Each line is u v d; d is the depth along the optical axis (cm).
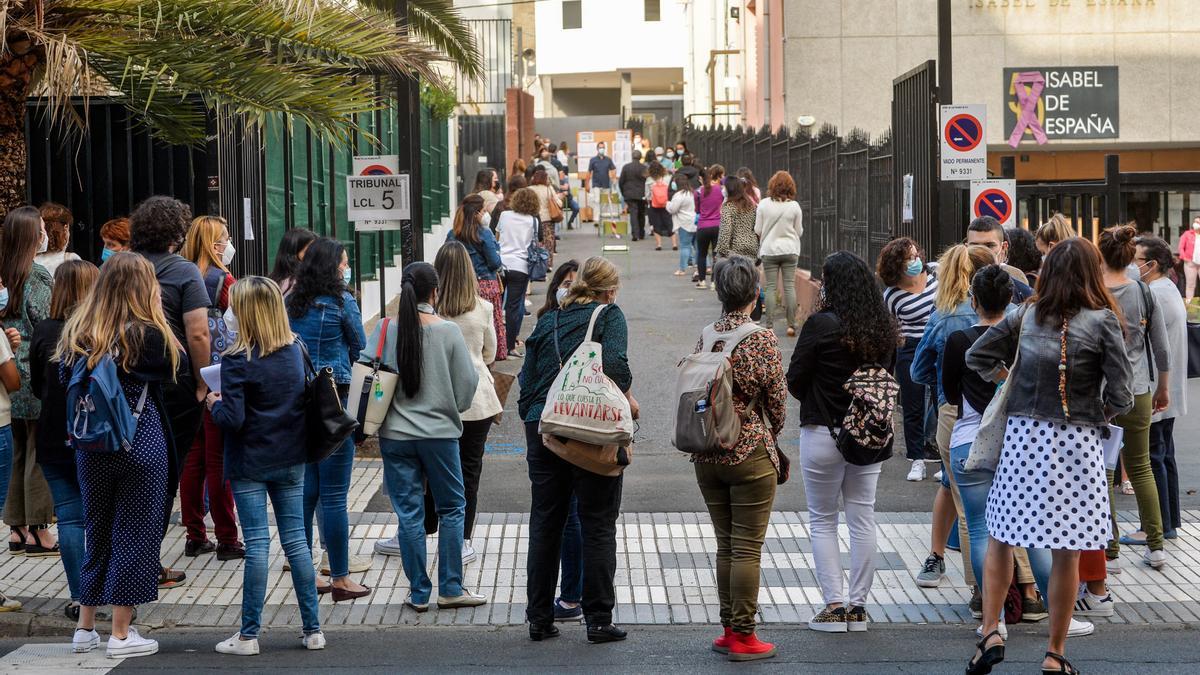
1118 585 752
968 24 2372
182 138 1037
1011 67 2381
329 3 1006
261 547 645
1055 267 583
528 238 1514
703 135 3272
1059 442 577
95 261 1066
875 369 641
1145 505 774
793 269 1557
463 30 1702
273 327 642
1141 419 765
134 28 938
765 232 1557
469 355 709
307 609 652
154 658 636
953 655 628
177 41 923
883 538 845
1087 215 1195
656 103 6556
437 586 755
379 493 959
